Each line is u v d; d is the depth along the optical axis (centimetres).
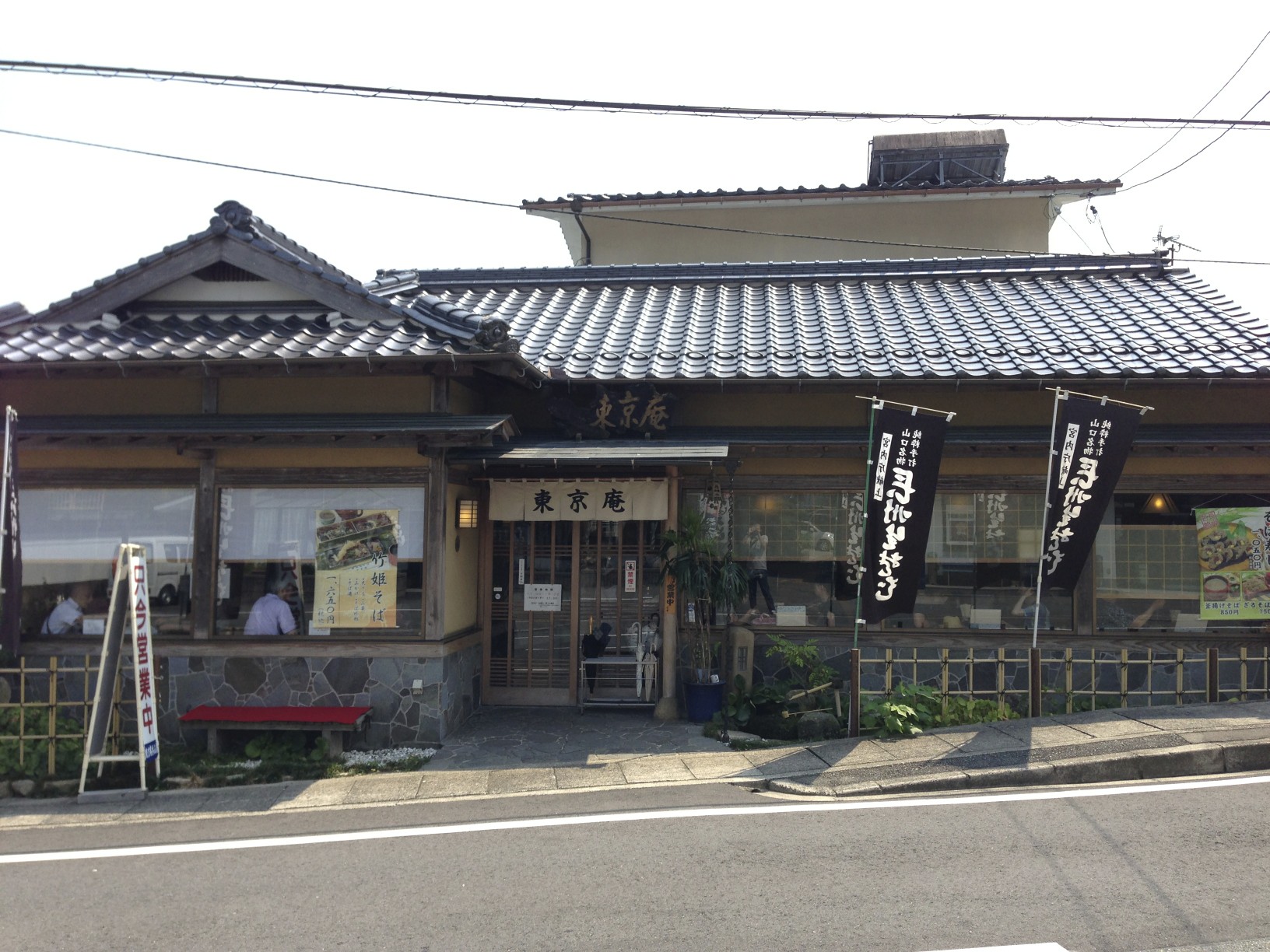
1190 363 1044
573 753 930
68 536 1010
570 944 498
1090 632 1096
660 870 603
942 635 1105
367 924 530
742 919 524
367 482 993
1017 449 1068
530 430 1180
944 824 687
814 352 1129
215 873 620
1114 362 1052
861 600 957
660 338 1208
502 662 1155
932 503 952
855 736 950
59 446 991
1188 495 1098
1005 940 493
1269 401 1105
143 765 822
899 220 1925
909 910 532
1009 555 1112
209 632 987
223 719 926
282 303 1062
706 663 1074
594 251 2008
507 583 1158
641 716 1087
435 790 816
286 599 993
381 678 978
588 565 1152
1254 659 1029
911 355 1105
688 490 1139
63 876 621
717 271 1454
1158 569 1097
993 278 1414
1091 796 754
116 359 920
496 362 953
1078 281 1396
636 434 1102
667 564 1064
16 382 1041
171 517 1006
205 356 925
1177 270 1398
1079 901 540
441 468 988
